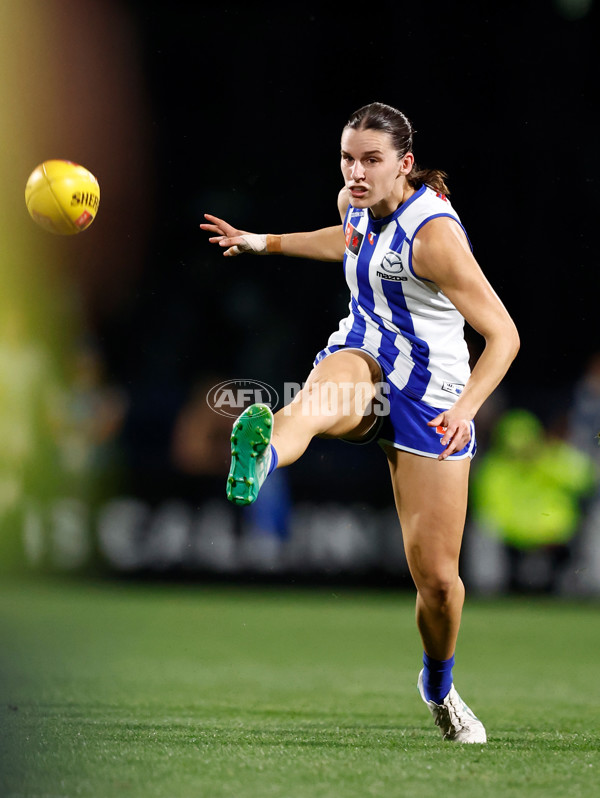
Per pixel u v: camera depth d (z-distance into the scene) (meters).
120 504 47.72
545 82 59.66
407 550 15.79
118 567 47.59
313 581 47.56
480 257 59.84
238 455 13.44
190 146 61.72
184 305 59.81
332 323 58.59
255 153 61.59
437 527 15.52
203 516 48.31
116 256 60.34
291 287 58.88
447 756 13.59
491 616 38.75
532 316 59.78
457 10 59.88
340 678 23.55
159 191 61.44
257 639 31.02
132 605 39.19
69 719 16.30
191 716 17.33
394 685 22.48
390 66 60.69
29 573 45.31
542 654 28.67
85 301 59.28
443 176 15.80
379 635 32.34
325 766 12.62
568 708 19.42
